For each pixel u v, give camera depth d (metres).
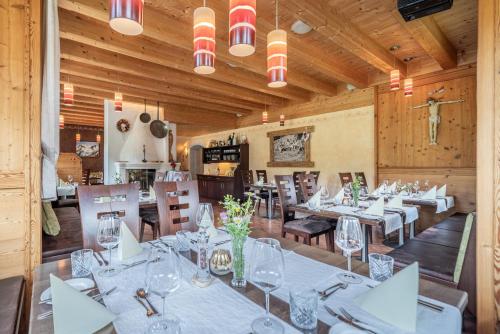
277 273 0.82
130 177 6.39
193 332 0.73
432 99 4.39
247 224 1.09
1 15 1.75
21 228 1.79
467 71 4.05
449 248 2.24
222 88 5.48
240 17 1.69
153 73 4.49
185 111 7.41
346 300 0.90
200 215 1.62
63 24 2.97
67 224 2.88
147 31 2.92
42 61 1.95
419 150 4.58
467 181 4.09
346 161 5.58
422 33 3.11
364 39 3.47
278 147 7.03
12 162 1.77
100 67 4.54
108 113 6.05
